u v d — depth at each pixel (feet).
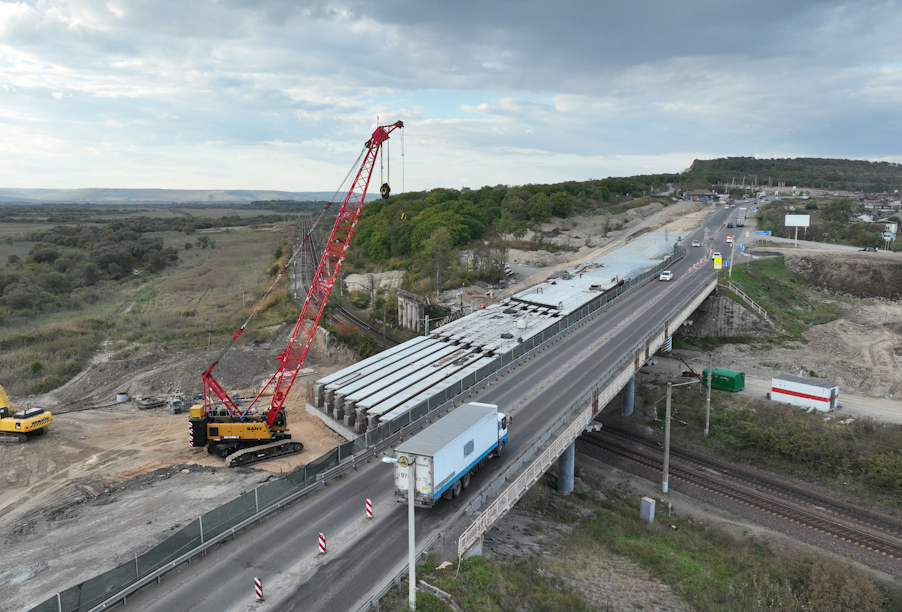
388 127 185.57
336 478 127.95
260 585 84.53
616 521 148.46
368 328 335.06
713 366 266.57
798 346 288.10
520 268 437.17
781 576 121.39
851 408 212.43
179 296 443.73
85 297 422.82
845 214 576.20
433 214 529.45
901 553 135.33
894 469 162.61
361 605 83.35
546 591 98.37
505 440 135.85
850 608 110.32
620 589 108.47
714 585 117.60
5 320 345.31
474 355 202.59
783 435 186.29
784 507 156.87
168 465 160.04
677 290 308.19
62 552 110.93
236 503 104.42
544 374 189.88
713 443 197.67
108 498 136.67
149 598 86.12
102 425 196.24
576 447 199.93
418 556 96.02
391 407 161.48
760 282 350.43
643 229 541.34
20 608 90.84
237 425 162.71
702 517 154.10
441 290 383.86
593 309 266.16
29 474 157.38
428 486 103.40
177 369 253.85
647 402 231.91
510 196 623.36
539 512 148.25
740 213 611.47
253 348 295.48
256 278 498.69
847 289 357.82
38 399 231.09
